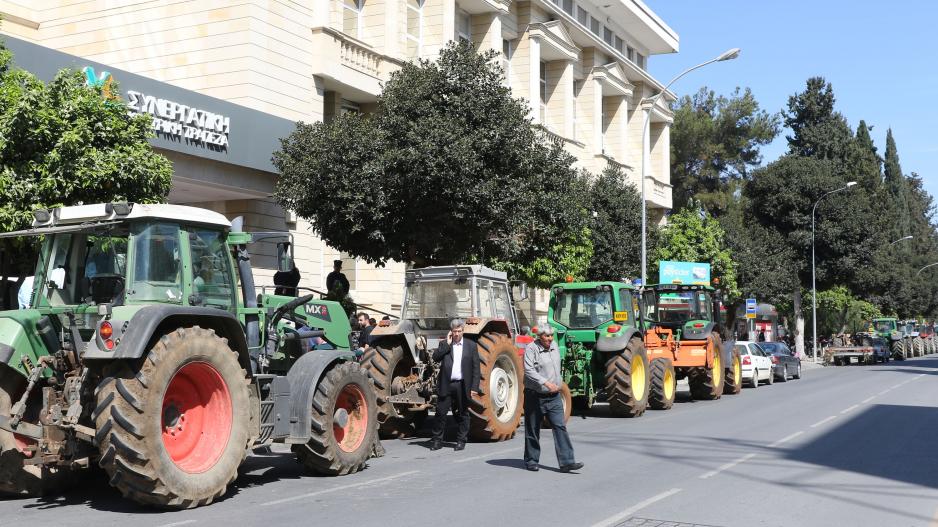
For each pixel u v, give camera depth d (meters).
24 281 11.98
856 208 54.84
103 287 8.82
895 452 12.97
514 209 18.91
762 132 61.12
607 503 8.84
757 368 30.06
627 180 39.97
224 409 8.91
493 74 19.42
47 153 12.47
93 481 10.14
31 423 8.98
